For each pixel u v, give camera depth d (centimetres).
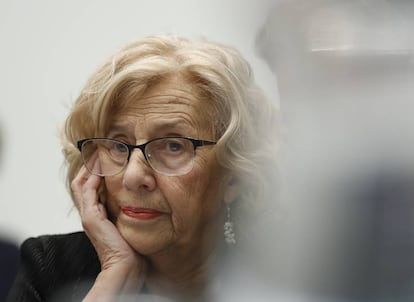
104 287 212
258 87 211
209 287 204
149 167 205
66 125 228
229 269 121
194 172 206
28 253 245
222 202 211
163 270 222
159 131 205
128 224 214
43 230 414
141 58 209
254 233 154
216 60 207
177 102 204
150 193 208
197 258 217
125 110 207
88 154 221
